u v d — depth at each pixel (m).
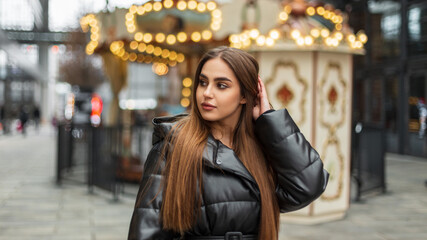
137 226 1.35
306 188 1.52
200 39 6.92
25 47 34.62
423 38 12.77
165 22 6.92
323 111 5.35
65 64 29.52
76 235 4.80
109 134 6.88
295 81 5.30
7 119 23.92
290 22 5.29
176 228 1.38
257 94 1.63
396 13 13.91
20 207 6.16
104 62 8.52
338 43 5.24
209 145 1.47
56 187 7.82
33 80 38.91
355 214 5.97
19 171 9.92
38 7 33.62
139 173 7.99
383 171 7.78
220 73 1.51
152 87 26.92
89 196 7.01
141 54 8.90
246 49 5.38
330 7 5.51
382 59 14.66
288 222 5.46
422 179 9.22
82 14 28.41
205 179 1.43
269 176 1.63
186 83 9.62
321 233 4.98
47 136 24.22
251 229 1.49
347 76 5.61
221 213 1.42
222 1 6.77
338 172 5.54
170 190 1.39
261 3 6.68
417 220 5.66
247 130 1.62
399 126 13.71
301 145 1.57
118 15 7.25
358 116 15.83
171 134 1.49
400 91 13.66
